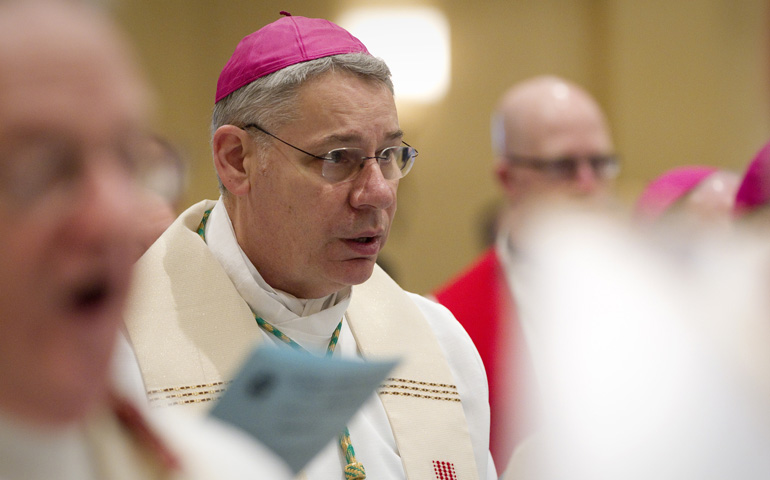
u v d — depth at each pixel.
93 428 1.41
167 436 1.59
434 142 18.05
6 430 1.18
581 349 2.47
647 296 2.42
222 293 4.81
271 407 3.01
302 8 17.48
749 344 2.38
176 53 15.16
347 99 4.66
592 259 2.48
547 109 8.26
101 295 1.14
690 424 2.47
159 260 4.86
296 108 4.64
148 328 4.55
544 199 7.64
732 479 2.44
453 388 5.31
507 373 7.04
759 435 2.43
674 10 16.95
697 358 2.43
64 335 1.12
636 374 2.45
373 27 17.92
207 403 4.45
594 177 8.20
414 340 5.40
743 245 2.38
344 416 3.27
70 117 1.06
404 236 17.97
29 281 1.07
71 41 1.07
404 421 5.00
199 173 11.20
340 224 4.64
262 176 4.73
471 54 18.11
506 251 7.62
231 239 4.98
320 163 4.63
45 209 1.07
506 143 8.37
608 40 17.66
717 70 15.93
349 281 4.76
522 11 18.14
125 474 1.43
